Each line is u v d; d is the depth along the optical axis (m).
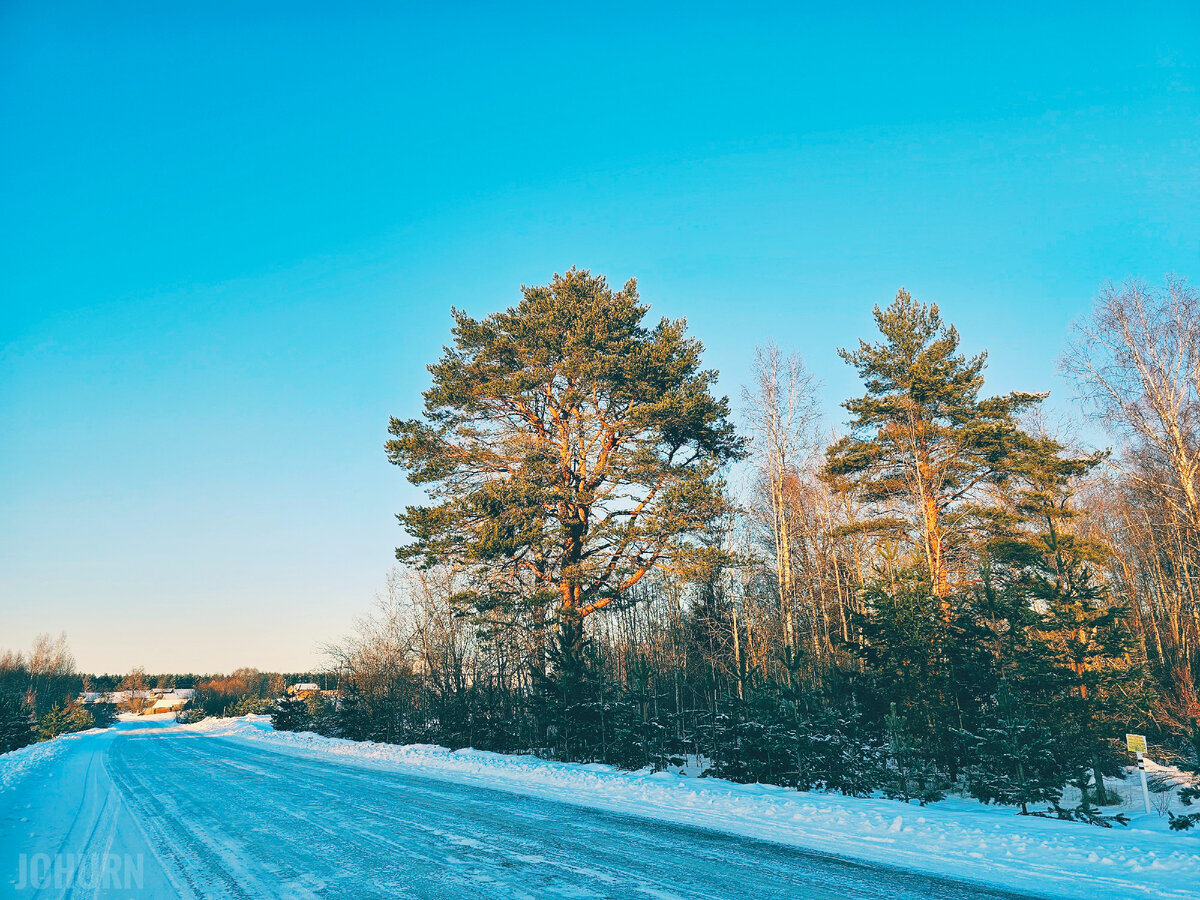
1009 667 16.12
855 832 10.03
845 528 27.56
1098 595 16.59
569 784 15.97
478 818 11.40
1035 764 13.05
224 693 120.69
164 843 9.91
